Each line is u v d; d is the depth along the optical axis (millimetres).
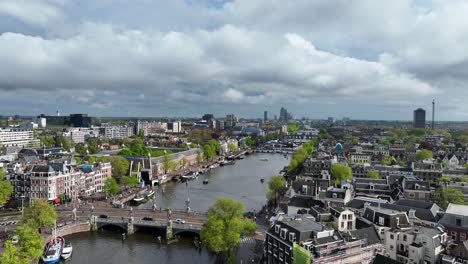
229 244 152250
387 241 146875
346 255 130125
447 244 140875
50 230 186500
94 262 160125
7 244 133250
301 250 123625
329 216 166000
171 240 185000
